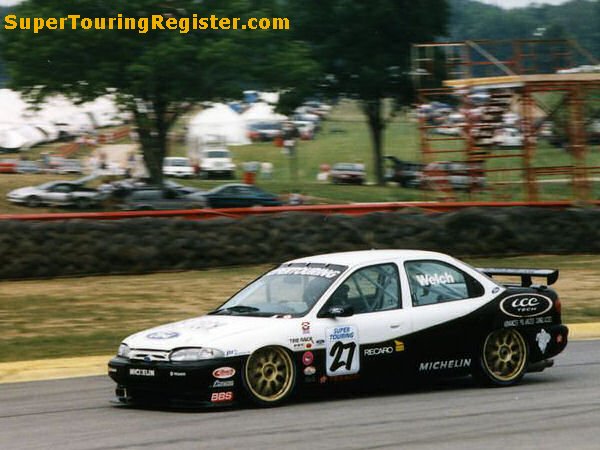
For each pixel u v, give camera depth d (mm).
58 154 74812
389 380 15719
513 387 16609
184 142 84000
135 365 14727
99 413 14797
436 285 16391
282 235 37438
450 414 14164
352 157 101750
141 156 70250
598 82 51344
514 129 54000
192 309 27703
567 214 41031
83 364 19703
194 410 14680
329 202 70188
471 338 16344
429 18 96188
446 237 38844
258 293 16156
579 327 24203
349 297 15594
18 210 63781
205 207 60531
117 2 67875
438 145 90438
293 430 13047
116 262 35406
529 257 39969
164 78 67688
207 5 70875
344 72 94875
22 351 21672
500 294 16797
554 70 52594
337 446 12086
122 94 67875
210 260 36531
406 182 84688
